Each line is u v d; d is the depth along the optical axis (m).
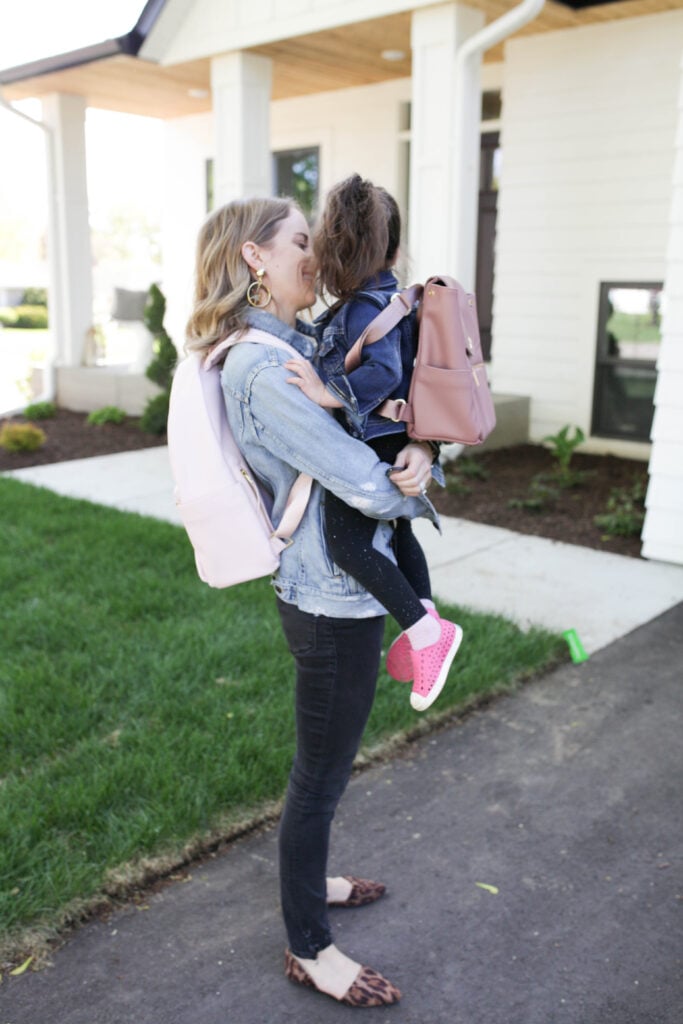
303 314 2.48
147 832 2.70
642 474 7.46
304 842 2.14
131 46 8.59
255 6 7.84
